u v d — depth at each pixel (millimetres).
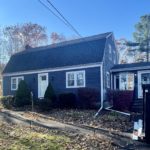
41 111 21766
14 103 24000
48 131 14328
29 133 13023
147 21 61594
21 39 57062
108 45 26562
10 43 54750
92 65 23875
